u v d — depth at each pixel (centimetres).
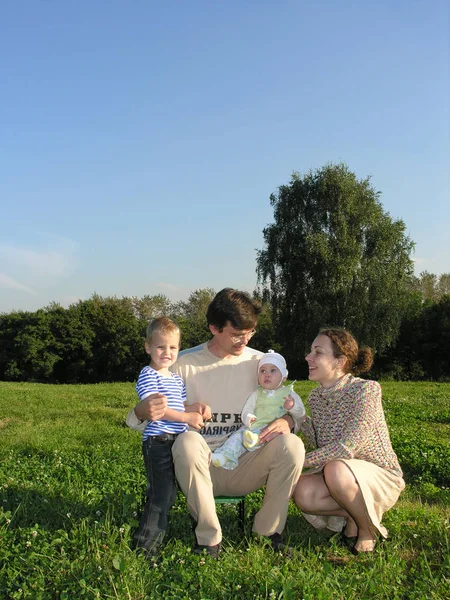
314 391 475
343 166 3806
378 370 4288
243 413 445
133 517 465
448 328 4106
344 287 3494
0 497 519
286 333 3809
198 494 395
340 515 447
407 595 355
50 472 641
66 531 432
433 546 432
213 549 397
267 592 340
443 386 2102
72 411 1329
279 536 424
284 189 3947
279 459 414
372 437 439
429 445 914
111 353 5209
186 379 451
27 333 5138
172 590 348
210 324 441
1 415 1272
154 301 7125
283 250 3838
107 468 671
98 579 353
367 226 3750
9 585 353
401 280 3706
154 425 420
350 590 351
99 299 5734
